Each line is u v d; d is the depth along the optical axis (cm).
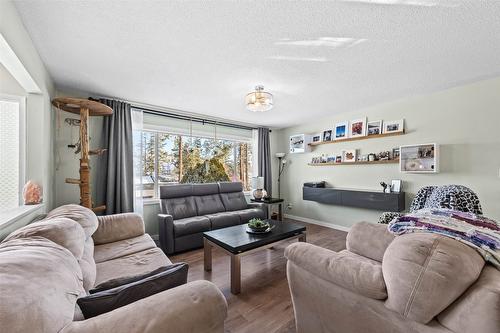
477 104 266
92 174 305
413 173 321
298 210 496
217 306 81
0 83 193
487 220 129
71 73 235
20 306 55
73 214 159
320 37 174
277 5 140
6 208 190
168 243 281
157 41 178
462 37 173
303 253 130
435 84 271
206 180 434
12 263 66
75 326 64
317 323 125
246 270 241
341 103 344
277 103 342
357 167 390
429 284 79
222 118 436
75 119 275
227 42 180
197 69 227
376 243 157
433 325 82
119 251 185
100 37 172
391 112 341
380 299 96
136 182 332
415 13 146
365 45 185
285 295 193
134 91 287
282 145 532
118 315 70
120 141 308
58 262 80
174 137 397
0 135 192
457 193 193
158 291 92
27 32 163
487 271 84
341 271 109
